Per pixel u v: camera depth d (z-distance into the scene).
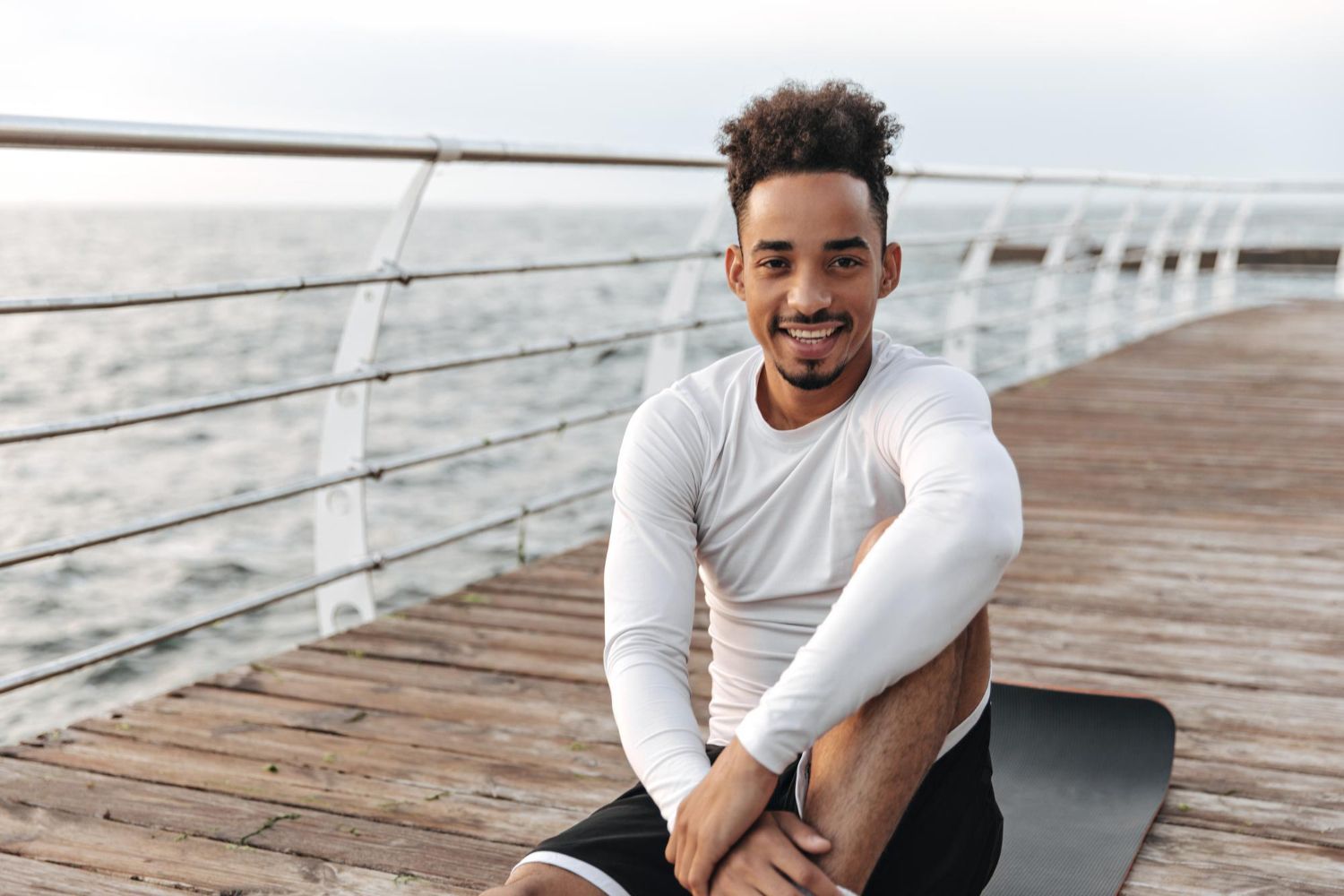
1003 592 2.62
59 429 1.78
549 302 22.55
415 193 2.36
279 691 2.09
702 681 2.16
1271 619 2.41
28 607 6.36
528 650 2.32
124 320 20.50
